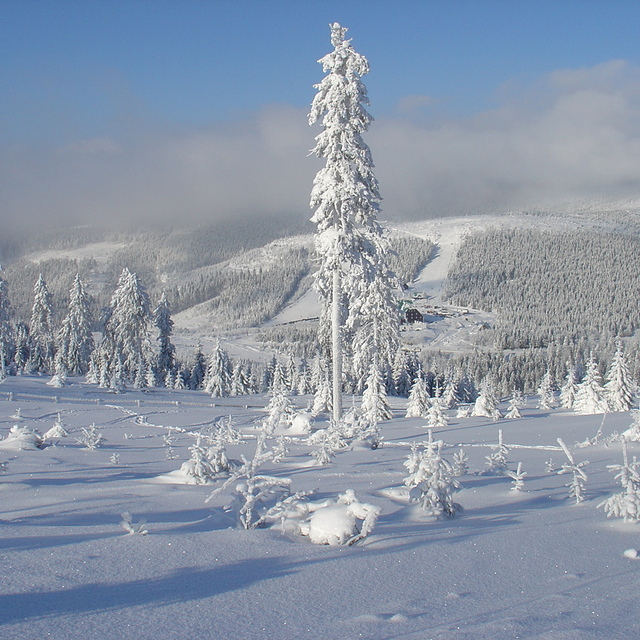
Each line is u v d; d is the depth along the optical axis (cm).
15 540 511
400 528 614
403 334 18875
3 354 6175
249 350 17962
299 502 652
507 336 18475
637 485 646
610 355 14625
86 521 626
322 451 1328
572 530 588
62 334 7269
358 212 2416
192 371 8431
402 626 312
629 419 2562
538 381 12512
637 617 328
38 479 981
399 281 4016
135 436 2303
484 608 346
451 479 729
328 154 2394
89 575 402
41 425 2708
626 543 530
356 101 2322
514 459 1440
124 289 6525
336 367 2406
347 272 2467
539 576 421
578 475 809
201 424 2998
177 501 771
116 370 5847
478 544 521
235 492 820
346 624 315
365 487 911
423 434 2408
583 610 341
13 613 322
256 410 4159
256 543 505
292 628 308
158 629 303
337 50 2317
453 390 4734
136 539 508
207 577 403
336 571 424
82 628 302
